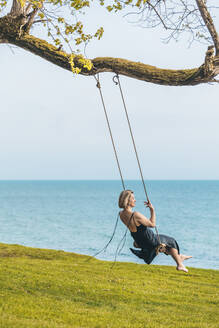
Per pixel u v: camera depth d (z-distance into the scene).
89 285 15.02
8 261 20.09
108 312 11.71
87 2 9.10
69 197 177.25
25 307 11.15
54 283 14.66
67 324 9.98
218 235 59.12
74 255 25.72
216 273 21.70
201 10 8.15
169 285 17.22
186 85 8.03
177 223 76.31
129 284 16.36
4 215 89.44
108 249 44.59
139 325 10.48
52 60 8.41
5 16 8.45
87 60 8.08
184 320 11.52
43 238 54.12
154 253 9.62
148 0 9.52
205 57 7.75
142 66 8.04
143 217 9.58
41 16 8.90
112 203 134.38
